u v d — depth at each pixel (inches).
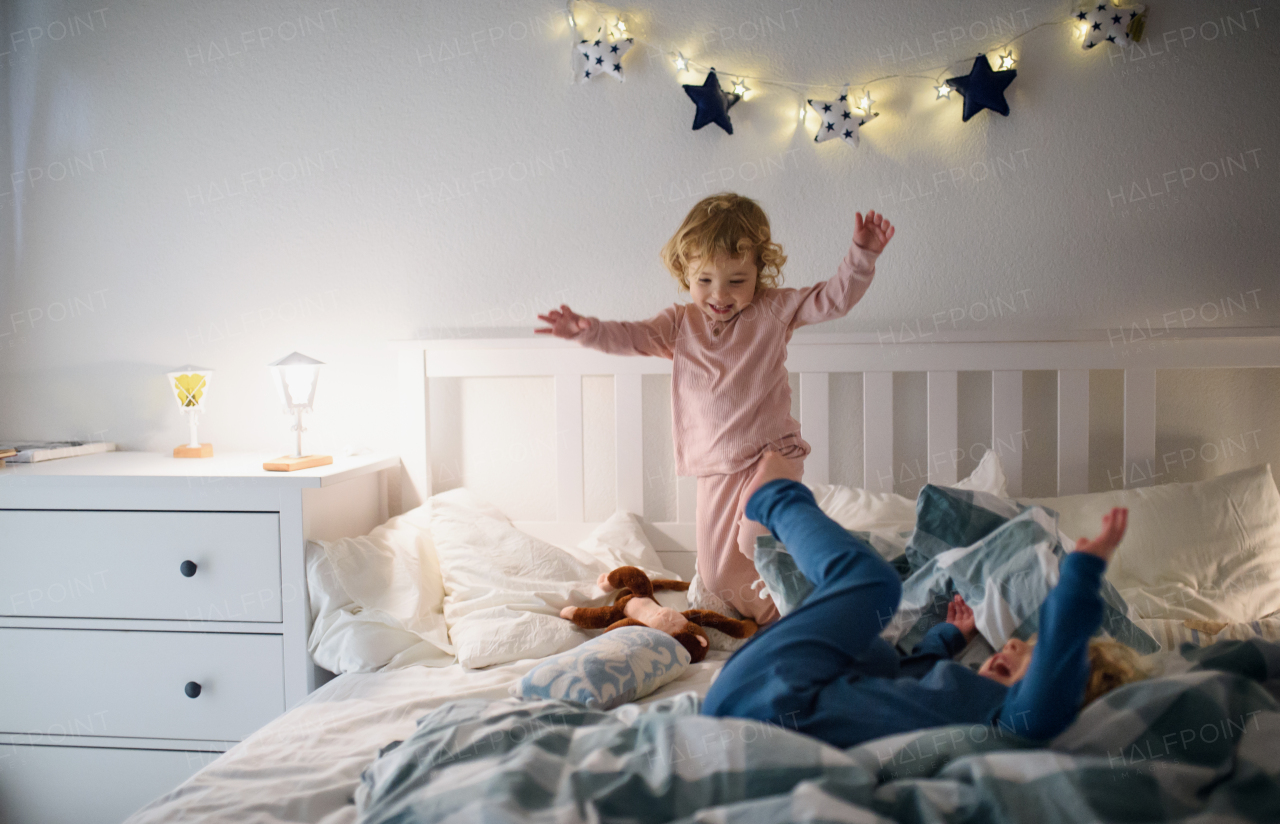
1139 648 47.1
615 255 77.0
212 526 61.6
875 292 74.7
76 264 81.9
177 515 61.8
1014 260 73.3
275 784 38.0
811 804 26.2
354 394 80.1
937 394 72.3
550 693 46.1
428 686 52.6
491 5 77.0
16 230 82.2
